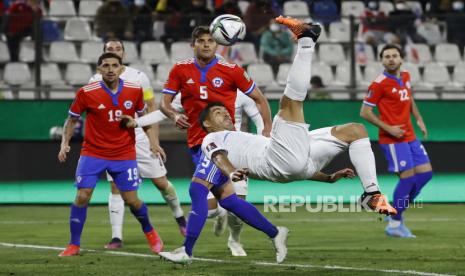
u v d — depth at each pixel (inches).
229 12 1811.0
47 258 952.3
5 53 1723.7
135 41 1764.3
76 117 998.4
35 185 1669.5
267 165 797.9
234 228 967.0
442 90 1723.7
